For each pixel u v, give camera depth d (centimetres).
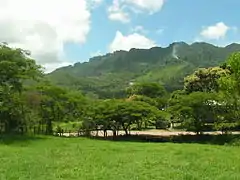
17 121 5078
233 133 5719
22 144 4053
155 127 7700
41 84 5725
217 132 6050
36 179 2089
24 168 2427
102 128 6362
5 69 4578
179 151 3538
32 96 5384
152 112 5978
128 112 5881
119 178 2134
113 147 3941
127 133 6419
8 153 3222
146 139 5781
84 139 5125
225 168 2508
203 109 5591
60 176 2189
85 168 2478
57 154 3266
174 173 2294
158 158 3014
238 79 4838
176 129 7425
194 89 8181
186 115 5741
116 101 6400
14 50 4738
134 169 2448
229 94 5044
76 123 7031
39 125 5862
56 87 5909
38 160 2830
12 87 4750
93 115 6047
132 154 3312
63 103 5875
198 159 2964
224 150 3669
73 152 3447
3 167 2455
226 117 5444
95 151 3550
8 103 4672
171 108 5853
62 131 6375
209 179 2122
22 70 4791
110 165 2623
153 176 2200
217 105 5553
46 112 5731
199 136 5691
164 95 10831
